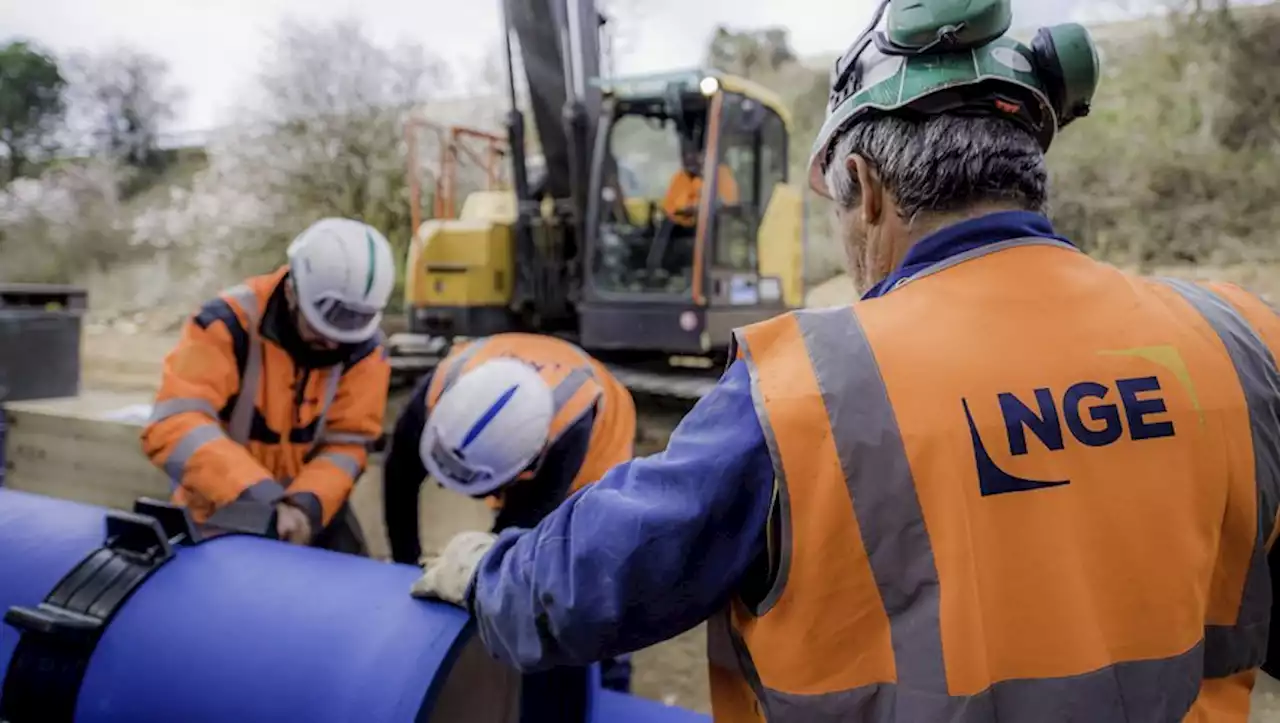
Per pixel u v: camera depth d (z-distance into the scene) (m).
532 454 2.11
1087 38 1.14
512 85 6.69
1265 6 11.51
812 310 1.07
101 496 3.91
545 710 1.79
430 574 1.42
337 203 15.16
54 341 4.71
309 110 15.70
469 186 13.59
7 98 20.19
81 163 20.02
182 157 20.45
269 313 2.59
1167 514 0.99
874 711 0.97
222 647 1.38
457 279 7.24
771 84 17.47
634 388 6.29
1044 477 0.97
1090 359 1.02
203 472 2.32
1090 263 1.12
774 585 0.99
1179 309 1.11
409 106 16.12
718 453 1.00
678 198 6.30
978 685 0.92
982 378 0.99
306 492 2.56
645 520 1.00
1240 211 10.31
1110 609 0.97
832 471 0.95
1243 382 1.06
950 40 1.08
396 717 1.26
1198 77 11.36
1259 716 3.11
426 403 2.48
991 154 1.08
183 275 16.62
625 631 1.04
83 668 1.42
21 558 1.58
